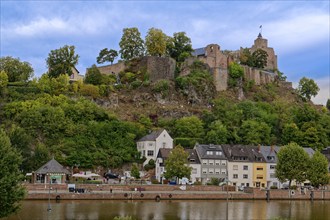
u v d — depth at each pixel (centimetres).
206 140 16712
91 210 9744
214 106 19162
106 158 14900
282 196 13138
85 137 15300
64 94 17412
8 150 6406
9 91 16875
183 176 13425
